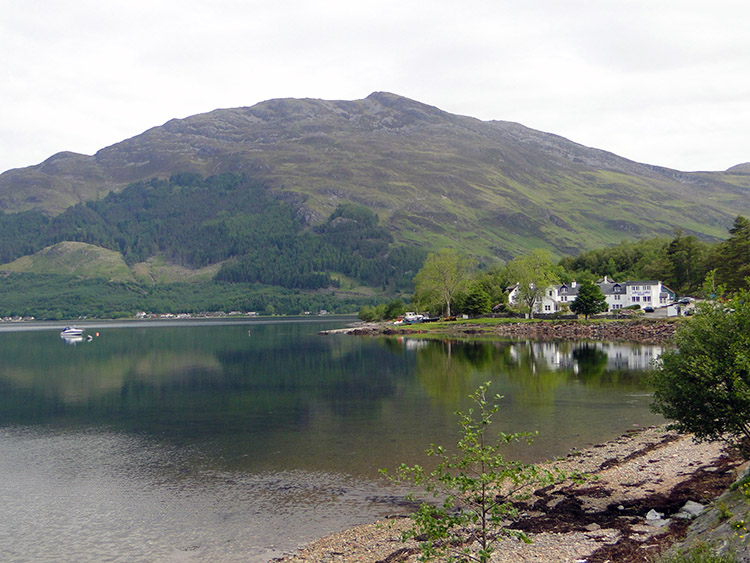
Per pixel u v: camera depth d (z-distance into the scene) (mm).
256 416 61031
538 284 193500
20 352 148000
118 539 30484
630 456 41375
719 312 30469
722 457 38094
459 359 111312
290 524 31891
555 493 33812
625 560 23781
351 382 84188
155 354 138125
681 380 30406
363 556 27219
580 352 118312
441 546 27047
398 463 42938
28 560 28344
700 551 22047
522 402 64438
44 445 50219
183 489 38156
